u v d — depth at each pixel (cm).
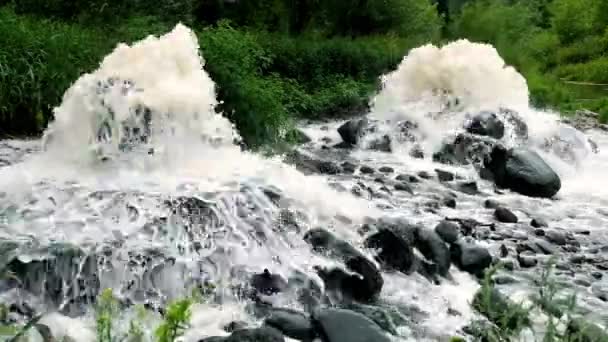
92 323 491
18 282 505
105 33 1366
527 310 455
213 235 573
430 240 633
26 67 1013
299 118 1513
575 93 2353
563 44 3894
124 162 670
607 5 3916
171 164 680
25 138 987
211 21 1970
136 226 562
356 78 1875
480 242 716
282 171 731
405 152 1147
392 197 855
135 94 675
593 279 639
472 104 1190
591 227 811
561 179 1067
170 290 532
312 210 647
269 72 1684
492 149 1021
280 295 540
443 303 569
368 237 624
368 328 471
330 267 563
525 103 1262
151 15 1630
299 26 2292
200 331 483
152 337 459
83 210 581
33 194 605
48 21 1320
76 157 681
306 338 474
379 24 2548
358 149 1178
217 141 723
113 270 526
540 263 673
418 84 1225
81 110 684
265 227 595
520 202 901
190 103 693
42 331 456
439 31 3059
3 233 545
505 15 3294
